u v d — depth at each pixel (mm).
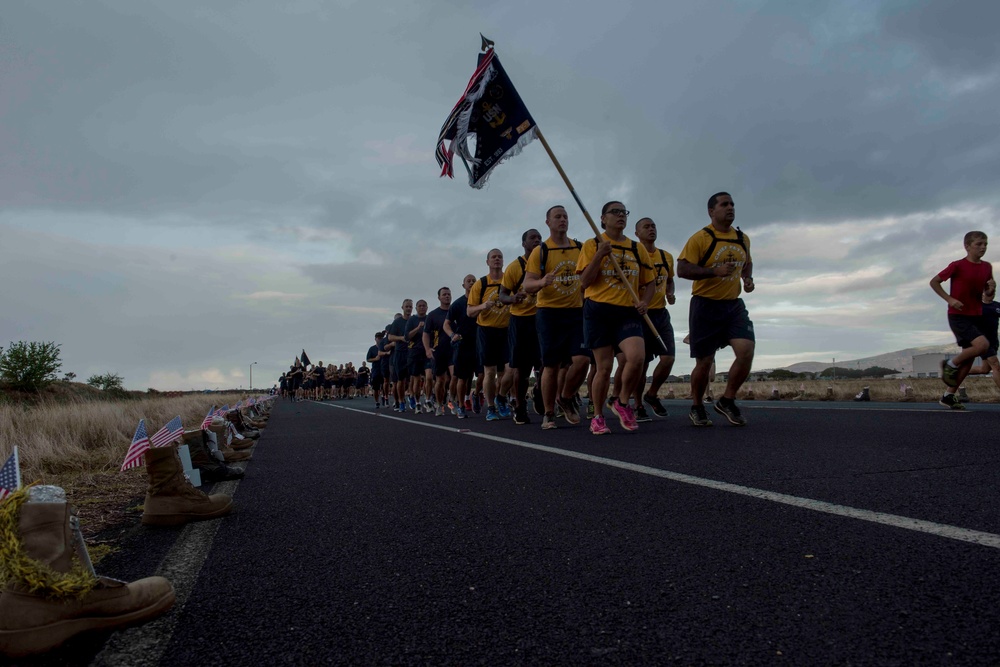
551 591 2094
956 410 8578
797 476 3775
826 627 1709
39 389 19516
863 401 13289
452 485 4113
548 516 3121
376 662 1648
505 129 7449
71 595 1848
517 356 9000
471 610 1968
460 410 11336
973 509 2820
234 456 6168
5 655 1776
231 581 2379
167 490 3432
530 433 7406
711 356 7164
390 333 15922
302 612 2027
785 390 18016
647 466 4410
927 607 1798
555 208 7691
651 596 1999
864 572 2096
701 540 2562
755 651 1598
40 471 5875
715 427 7039
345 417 13242
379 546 2760
